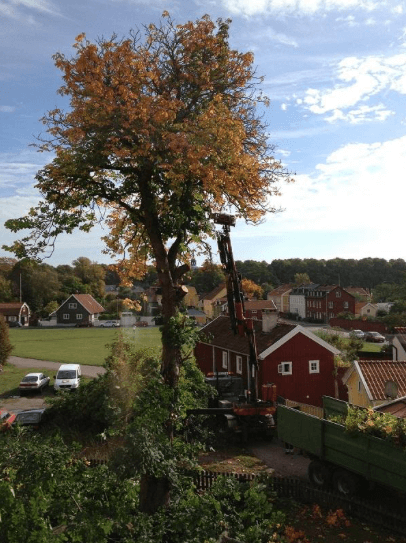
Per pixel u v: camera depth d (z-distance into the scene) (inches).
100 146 412.5
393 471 479.5
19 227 445.7
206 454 758.5
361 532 468.4
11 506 306.7
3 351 1640.0
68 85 413.1
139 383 470.6
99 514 337.7
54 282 4424.2
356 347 1462.8
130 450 379.9
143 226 494.6
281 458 744.3
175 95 447.5
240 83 469.4
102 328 3435.0
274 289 5364.2
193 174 411.5
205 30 455.8
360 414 535.8
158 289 474.0
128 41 417.1
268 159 489.4
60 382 1314.0
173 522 365.1
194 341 435.2
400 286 3961.6
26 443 382.6
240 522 411.8
